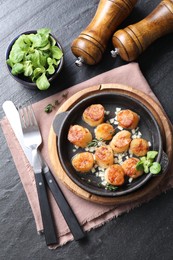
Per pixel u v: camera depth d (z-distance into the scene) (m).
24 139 0.72
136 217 0.72
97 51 0.72
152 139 0.72
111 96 0.72
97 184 0.71
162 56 0.76
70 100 0.73
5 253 0.72
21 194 0.73
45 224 0.71
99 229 0.72
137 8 0.77
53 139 0.72
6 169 0.74
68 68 0.76
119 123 0.71
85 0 0.78
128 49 0.72
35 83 0.71
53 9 0.78
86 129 0.71
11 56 0.70
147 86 0.74
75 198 0.72
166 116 0.73
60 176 0.71
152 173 0.66
